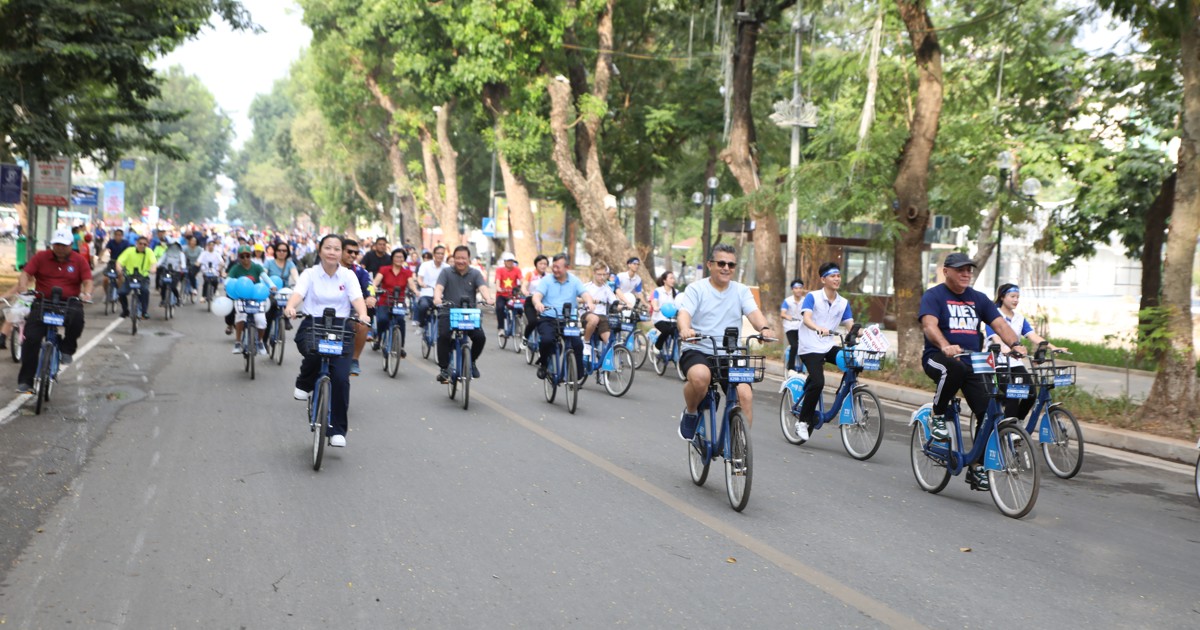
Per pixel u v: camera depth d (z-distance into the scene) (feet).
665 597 18.44
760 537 22.91
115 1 69.67
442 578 19.13
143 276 71.36
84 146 80.59
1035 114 86.48
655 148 115.14
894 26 68.39
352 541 21.40
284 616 16.88
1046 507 28.22
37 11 65.87
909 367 58.29
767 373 64.54
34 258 37.63
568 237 174.50
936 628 17.37
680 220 249.55
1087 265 170.60
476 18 100.12
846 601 18.61
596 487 27.55
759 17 78.95
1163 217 76.02
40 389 35.58
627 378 48.24
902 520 25.40
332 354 28.81
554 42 101.60
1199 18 41.06
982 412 27.63
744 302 27.71
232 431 33.96
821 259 96.99
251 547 20.74
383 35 159.43
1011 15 65.92
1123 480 33.30
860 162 60.29
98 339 62.28
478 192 210.38
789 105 72.08
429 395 45.21
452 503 25.09
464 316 41.86
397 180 203.82
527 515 24.14
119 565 19.33
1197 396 41.70
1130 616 18.58
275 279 53.21
